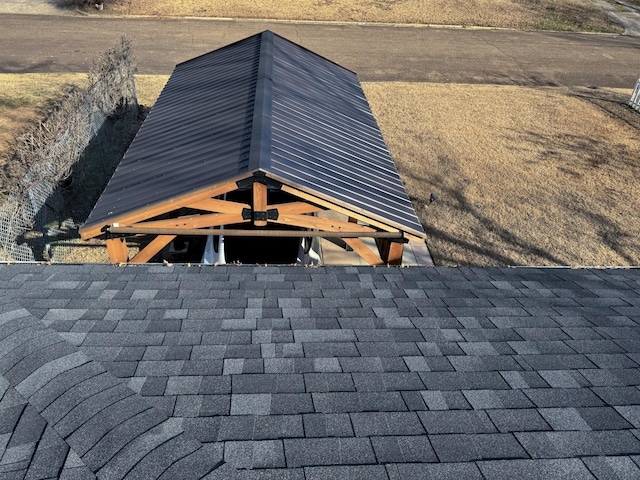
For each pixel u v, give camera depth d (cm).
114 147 1603
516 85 2386
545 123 1995
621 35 3153
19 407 400
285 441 381
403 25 3070
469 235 1320
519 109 2112
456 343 535
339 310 594
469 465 367
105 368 455
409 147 1745
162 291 619
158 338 512
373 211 823
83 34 2583
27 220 1058
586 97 2280
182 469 346
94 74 1608
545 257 1249
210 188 769
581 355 524
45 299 580
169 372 457
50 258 1109
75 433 373
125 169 927
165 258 1193
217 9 3047
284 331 540
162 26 2773
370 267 728
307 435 389
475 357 510
